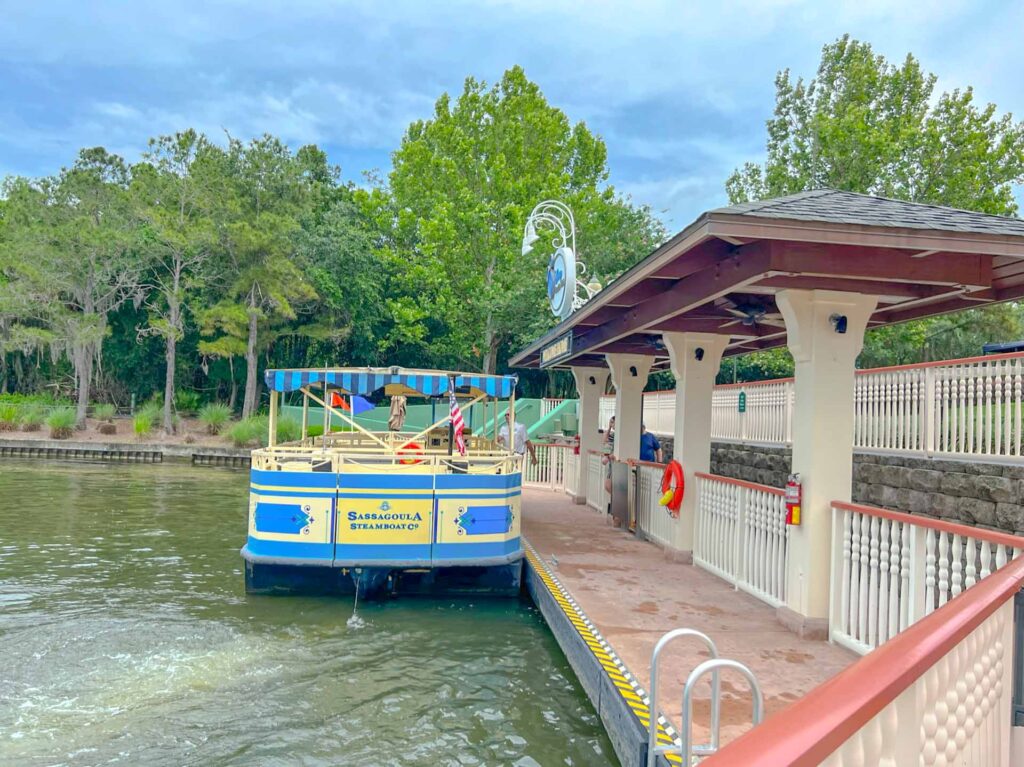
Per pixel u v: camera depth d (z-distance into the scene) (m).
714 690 3.69
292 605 9.04
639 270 6.77
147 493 19.47
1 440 30.44
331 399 11.52
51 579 10.26
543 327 29.95
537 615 8.81
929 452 8.90
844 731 1.52
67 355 39.56
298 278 36.25
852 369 6.66
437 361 40.97
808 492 6.63
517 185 32.88
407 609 9.00
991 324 24.50
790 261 5.79
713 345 9.86
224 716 5.93
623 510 12.59
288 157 40.94
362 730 5.70
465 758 5.26
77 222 36.06
